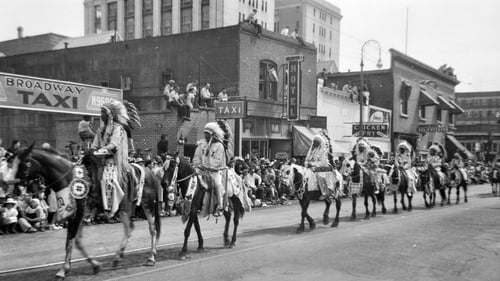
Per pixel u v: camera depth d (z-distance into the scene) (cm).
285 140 2798
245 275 789
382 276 799
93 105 1616
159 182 945
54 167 746
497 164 2814
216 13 6197
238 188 1068
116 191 809
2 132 2912
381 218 1600
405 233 1259
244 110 2078
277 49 2716
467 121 9225
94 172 801
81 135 1275
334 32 10888
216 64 2542
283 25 9981
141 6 6525
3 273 794
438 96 4875
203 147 1016
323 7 10319
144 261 888
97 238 1128
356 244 1088
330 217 1619
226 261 893
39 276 775
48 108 1488
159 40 2741
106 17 6856
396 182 1770
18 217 1205
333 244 1084
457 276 812
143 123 2198
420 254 986
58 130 2428
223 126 1060
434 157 2114
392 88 3997
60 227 1262
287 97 2641
